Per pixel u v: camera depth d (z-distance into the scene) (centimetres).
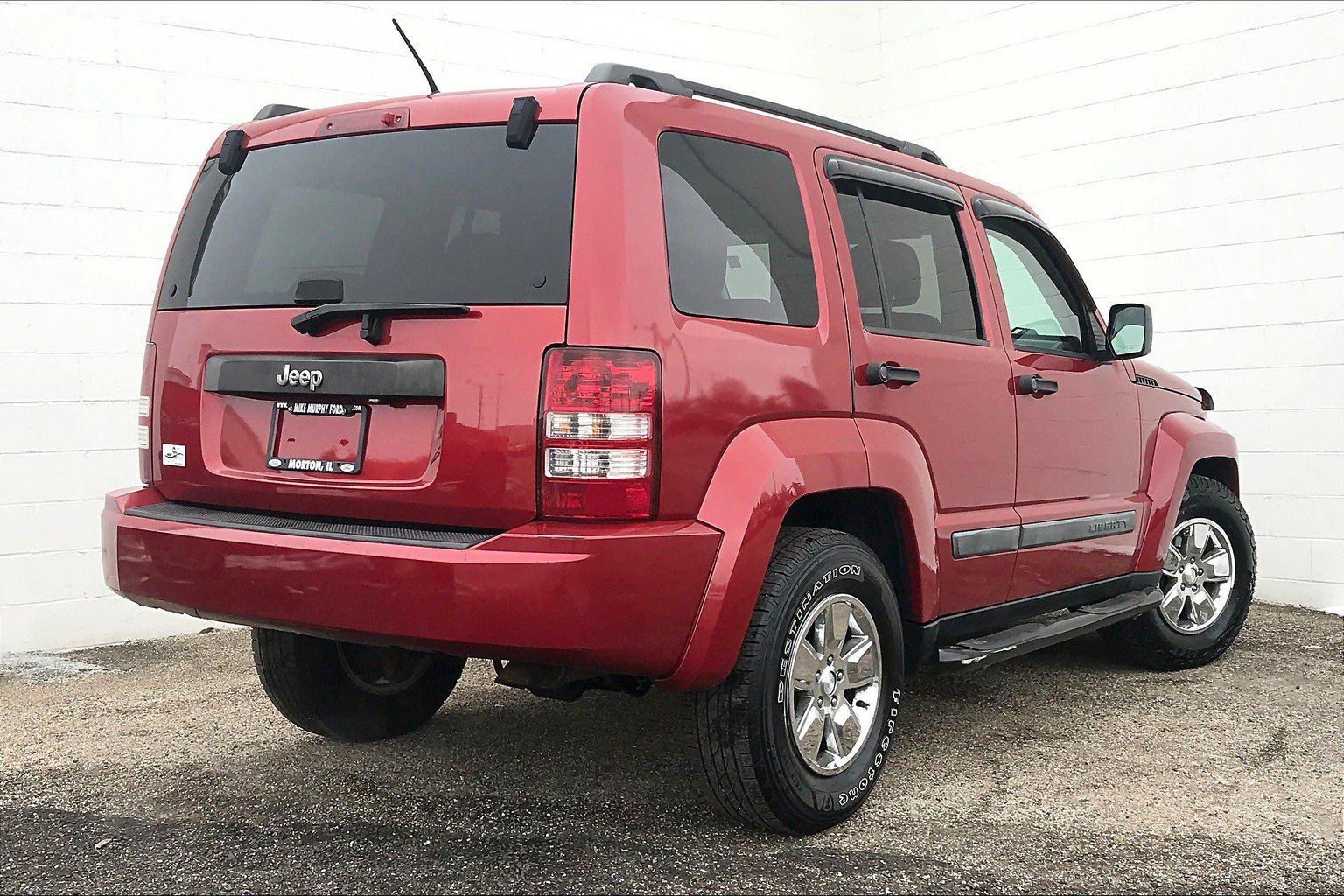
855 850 285
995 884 265
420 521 260
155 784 339
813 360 296
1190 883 266
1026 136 755
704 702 277
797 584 282
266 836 296
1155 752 370
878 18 832
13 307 538
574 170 258
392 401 265
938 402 339
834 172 325
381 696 377
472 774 346
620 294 251
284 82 607
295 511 279
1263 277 650
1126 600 439
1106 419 430
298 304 281
